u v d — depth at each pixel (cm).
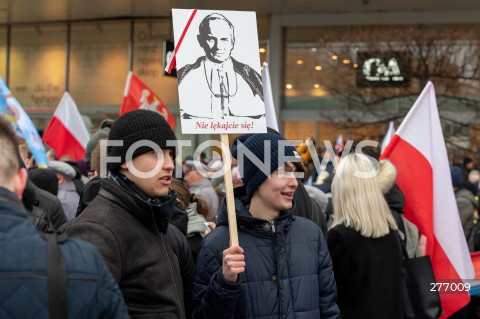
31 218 370
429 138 458
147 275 280
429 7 2131
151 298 281
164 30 2391
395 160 460
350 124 1970
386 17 2197
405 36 1900
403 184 457
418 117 460
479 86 1912
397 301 378
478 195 1021
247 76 331
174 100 2375
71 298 197
